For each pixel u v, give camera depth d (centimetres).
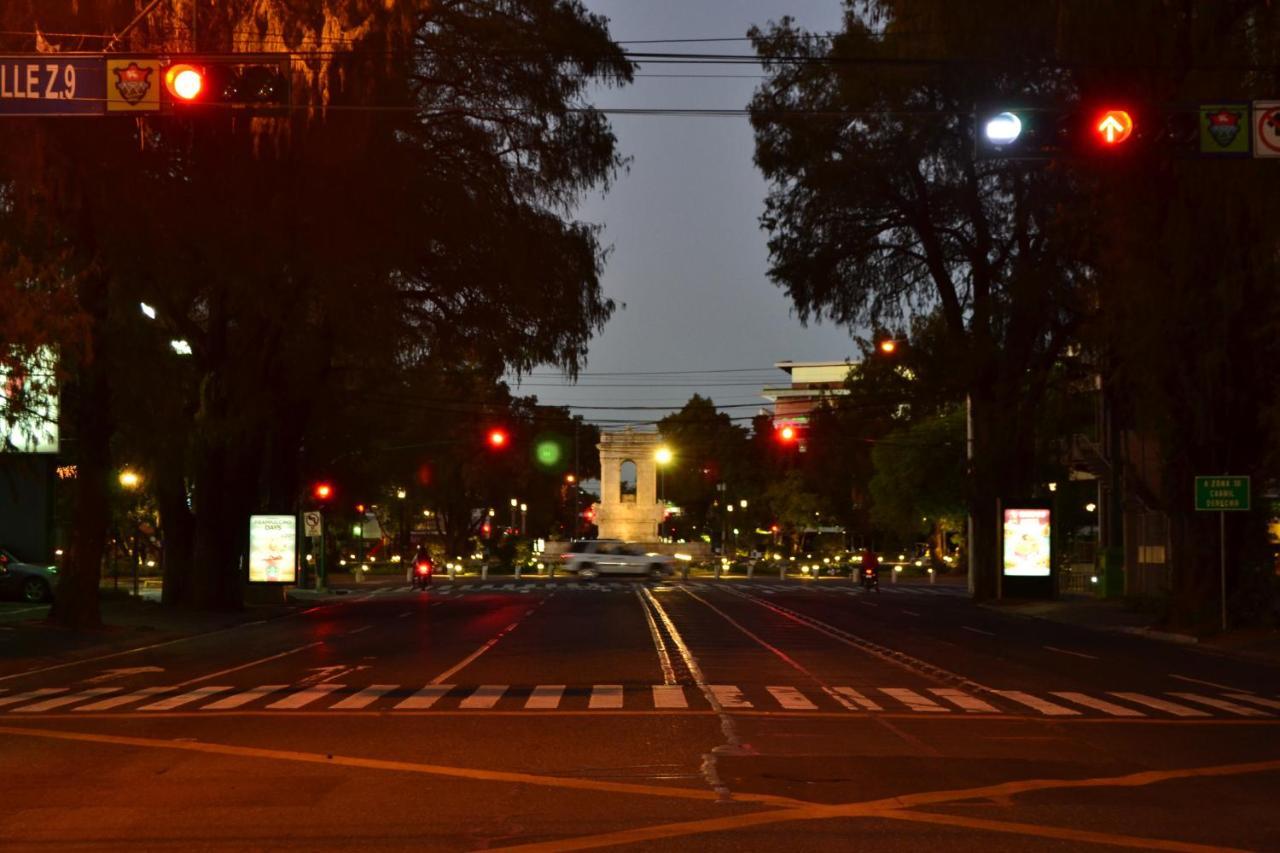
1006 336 5391
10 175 2708
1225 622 3609
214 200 3238
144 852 1011
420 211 3781
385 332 3947
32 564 4950
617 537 12106
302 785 1295
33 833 1080
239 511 4784
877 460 9756
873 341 5781
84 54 1770
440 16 3806
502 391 11475
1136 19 3266
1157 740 1638
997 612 5191
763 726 1725
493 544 11494
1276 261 3275
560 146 4097
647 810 1165
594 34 4044
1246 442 3738
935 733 1673
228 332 4578
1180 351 3638
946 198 5278
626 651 2975
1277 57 3084
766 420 14038
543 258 4116
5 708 1961
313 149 3262
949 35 4231
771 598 5953
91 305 3297
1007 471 5609
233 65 1802
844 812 1158
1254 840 1057
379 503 9594
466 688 2194
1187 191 3388
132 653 3072
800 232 5544
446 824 1105
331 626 4066
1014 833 1076
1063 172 4269
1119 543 6069
